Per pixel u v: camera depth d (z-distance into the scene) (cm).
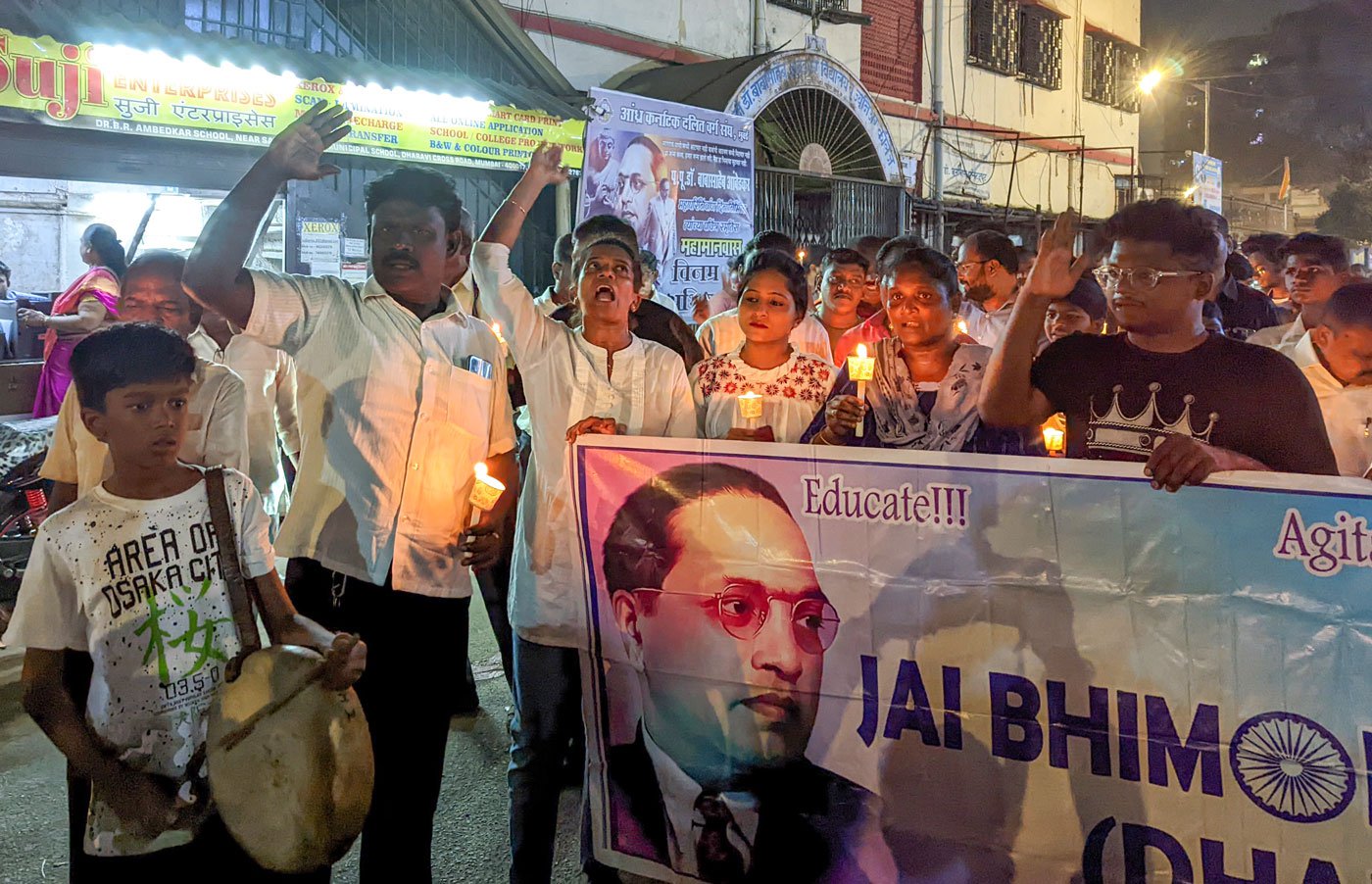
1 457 582
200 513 233
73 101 623
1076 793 252
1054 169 2023
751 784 291
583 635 310
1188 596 239
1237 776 236
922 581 267
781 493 283
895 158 1444
